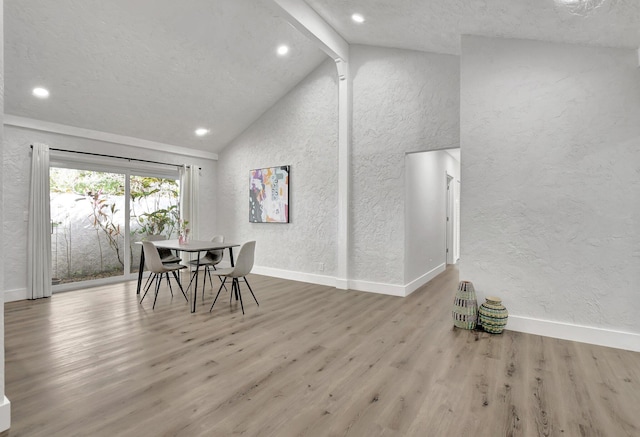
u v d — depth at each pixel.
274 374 2.30
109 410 1.87
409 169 4.61
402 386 2.15
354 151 4.82
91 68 3.91
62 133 4.57
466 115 3.35
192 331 3.13
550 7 2.40
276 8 3.54
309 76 5.35
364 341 2.90
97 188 5.16
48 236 4.40
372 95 4.66
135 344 2.81
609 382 2.20
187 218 6.20
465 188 3.35
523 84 3.12
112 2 3.35
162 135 5.59
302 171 5.47
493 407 1.91
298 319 3.50
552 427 1.74
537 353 2.65
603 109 2.83
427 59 4.23
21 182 4.27
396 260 4.52
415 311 3.79
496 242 3.23
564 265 2.97
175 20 3.76
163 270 4.03
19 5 3.09
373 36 4.25
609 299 2.81
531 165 3.09
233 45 4.36
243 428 1.72
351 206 4.87
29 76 3.72
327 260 5.21
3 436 1.63
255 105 5.68
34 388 2.09
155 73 4.32
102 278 5.20
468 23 3.07
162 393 2.05
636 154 2.72
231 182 6.55
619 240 2.78
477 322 3.24
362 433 1.69
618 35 2.55
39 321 3.39
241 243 6.41
